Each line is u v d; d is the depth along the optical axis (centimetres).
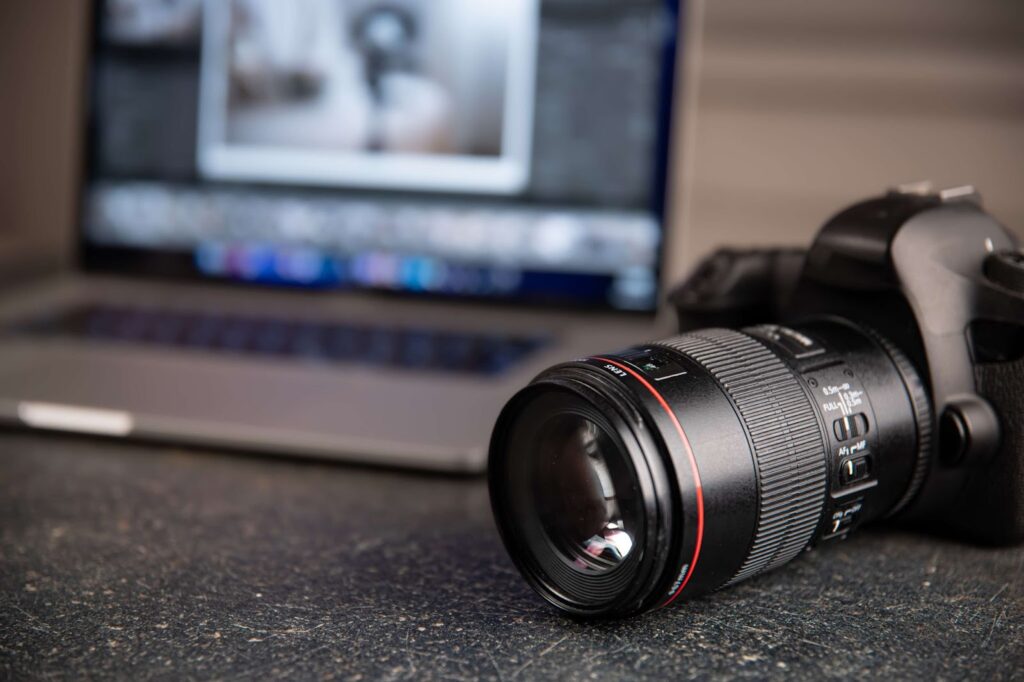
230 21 105
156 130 107
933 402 61
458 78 102
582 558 53
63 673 48
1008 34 119
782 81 125
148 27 106
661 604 51
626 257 102
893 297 61
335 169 104
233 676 48
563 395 52
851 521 59
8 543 63
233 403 81
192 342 95
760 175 126
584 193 102
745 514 52
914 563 63
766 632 54
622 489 51
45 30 125
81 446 81
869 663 51
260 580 59
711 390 53
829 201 125
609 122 101
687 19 99
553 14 100
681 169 101
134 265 109
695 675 49
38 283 113
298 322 102
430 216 104
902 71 122
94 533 65
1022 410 62
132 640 52
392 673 49
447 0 101
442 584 59
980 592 59
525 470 55
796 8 123
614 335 101
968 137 121
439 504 72
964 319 62
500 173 103
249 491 73
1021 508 63
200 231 108
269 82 104
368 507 71
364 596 57
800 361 58
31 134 127
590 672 49
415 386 85
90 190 109
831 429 56
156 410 79
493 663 50
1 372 86
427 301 106
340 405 81
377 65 103
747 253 70
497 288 104
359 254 105
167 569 60
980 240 63
